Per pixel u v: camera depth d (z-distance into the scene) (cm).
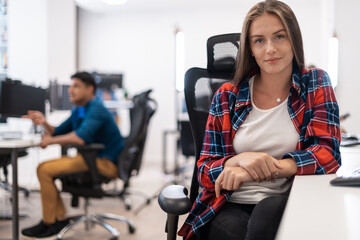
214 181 108
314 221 52
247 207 111
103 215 271
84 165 251
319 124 105
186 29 659
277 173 96
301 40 110
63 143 258
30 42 473
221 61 140
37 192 421
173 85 662
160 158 668
